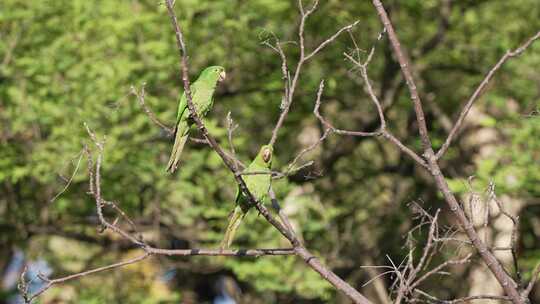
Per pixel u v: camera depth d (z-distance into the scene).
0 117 15.32
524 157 14.38
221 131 14.84
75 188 15.20
